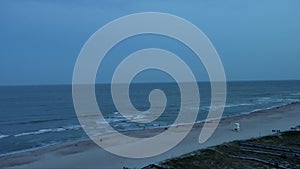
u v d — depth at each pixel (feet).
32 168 92.53
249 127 154.61
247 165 77.51
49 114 243.19
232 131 142.51
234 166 76.79
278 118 189.57
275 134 113.50
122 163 93.09
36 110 271.08
